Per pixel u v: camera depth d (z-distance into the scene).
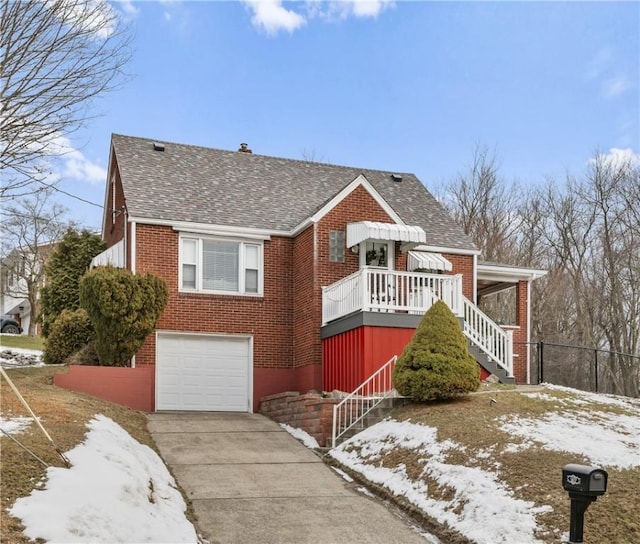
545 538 9.55
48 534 7.70
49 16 13.87
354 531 10.88
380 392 18.17
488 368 20.86
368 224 20.70
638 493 10.47
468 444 13.16
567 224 42.12
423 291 20.39
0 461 9.52
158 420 18.34
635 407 16.95
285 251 23.06
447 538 10.53
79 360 21.22
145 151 24.94
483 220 45.94
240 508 11.79
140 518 9.30
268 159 27.23
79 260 26.56
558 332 41.06
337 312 20.53
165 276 21.41
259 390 22.02
